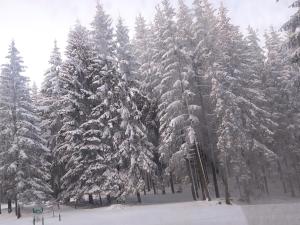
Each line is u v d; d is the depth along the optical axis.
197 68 35.00
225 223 16.97
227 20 34.78
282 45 18.70
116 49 37.88
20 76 37.97
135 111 34.28
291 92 37.41
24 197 34.44
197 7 35.78
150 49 39.97
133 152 33.16
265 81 40.28
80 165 33.38
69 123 34.91
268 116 35.34
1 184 35.75
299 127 37.53
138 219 22.72
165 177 37.34
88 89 37.66
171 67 32.69
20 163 34.78
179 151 31.34
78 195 33.50
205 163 34.91
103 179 33.22
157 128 38.16
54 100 40.66
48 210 34.75
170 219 21.30
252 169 30.34
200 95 34.56
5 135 35.91
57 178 40.31
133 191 32.56
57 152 37.19
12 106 36.56
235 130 29.09
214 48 33.56
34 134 36.88
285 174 33.44
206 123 34.44
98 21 38.16
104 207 32.81
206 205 27.97
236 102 31.94
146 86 38.53
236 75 34.16
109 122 33.97
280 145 37.53
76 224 23.02
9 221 31.69
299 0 17.78
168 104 33.56
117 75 35.28
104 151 34.03
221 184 39.34
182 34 34.47
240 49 35.84
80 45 38.25
